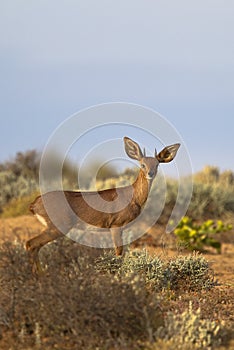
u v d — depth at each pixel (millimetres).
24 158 61750
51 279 18500
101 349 16641
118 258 25281
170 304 21109
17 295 18391
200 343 16828
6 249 22359
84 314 17219
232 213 49188
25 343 17062
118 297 17594
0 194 53812
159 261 24844
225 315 20641
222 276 29219
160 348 16203
